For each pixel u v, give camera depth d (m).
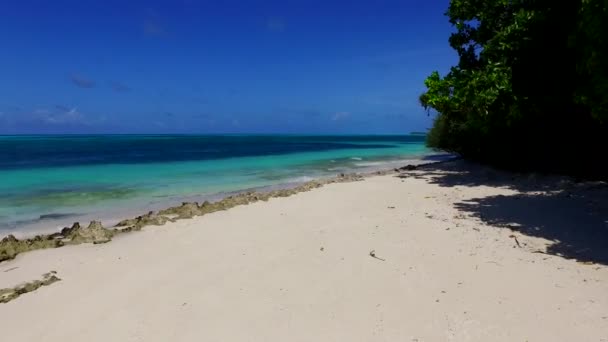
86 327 4.72
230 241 7.78
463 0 16.31
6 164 26.48
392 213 9.83
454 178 15.70
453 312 4.78
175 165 26.44
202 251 7.22
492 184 13.85
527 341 4.17
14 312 5.12
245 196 12.07
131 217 11.09
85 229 8.34
